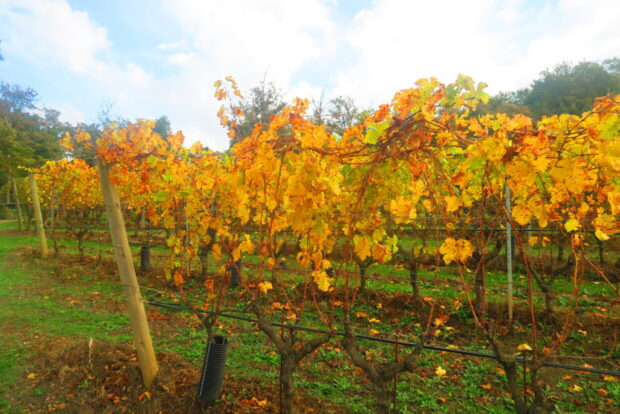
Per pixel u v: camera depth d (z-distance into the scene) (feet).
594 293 19.95
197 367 12.61
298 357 9.46
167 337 15.69
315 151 8.12
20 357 13.41
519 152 6.27
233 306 19.12
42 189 43.09
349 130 8.49
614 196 6.82
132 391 11.09
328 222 9.87
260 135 8.73
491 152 6.39
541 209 7.19
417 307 18.29
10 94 119.03
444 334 15.98
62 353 13.14
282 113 8.50
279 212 10.54
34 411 10.49
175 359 12.81
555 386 12.01
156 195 12.87
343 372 12.82
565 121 7.48
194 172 14.08
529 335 15.62
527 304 17.97
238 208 10.37
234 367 12.92
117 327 16.61
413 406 10.94
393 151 7.70
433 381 12.28
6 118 88.74
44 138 84.07
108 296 21.49
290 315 16.33
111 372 12.00
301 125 8.38
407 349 14.57
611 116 5.87
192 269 26.11
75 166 33.76
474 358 13.84
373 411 10.54
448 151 9.53
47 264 29.89
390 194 9.88
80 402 10.75
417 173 7.59
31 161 50.16
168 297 20.98
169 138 11.50
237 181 9.72
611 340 14.88
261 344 14.89
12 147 49.14
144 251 27.22
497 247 16.51
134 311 11.07
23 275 26.48
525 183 7.20
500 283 21.89
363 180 8.05
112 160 10.67
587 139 6.21
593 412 10.57
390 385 12.02
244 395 11.07
